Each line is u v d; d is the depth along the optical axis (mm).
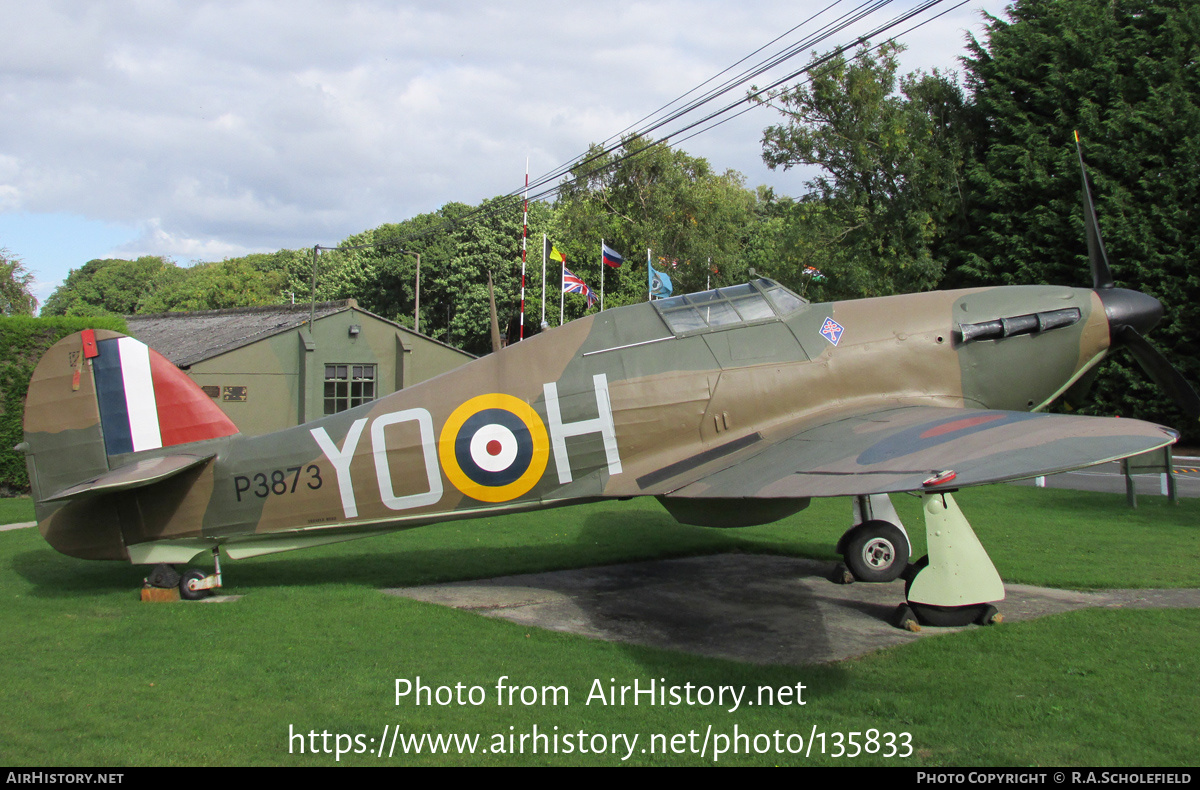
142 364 7910
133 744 4523
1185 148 22875
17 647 6227
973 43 29000
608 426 7410
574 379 7496
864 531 7984
